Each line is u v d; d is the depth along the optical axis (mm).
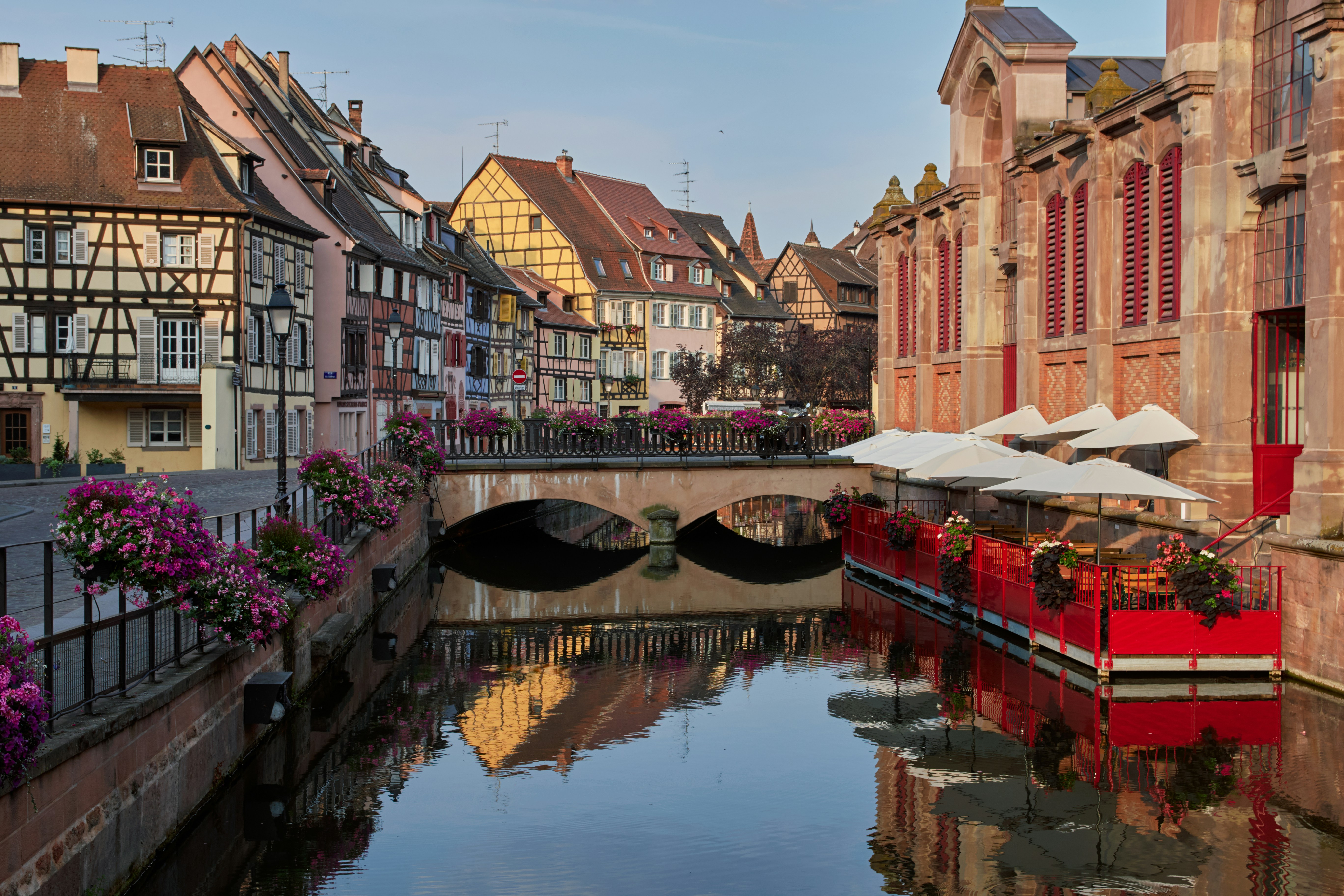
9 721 6496
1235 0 16859
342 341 42188
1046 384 23656
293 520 14742
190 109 37969
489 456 31906
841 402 69500
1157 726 13312
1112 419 19125
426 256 51719
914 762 12516
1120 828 10336
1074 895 8930
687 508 32000
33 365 35469
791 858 9898
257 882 9477
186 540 9570
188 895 9234
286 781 12234
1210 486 17141
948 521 21172
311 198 41656
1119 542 19656
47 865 7242
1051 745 12930
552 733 14102
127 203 35469
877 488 32125
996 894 9000
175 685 9469
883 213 33781
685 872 9609
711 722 14508
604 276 71188
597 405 70375
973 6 26469
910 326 32156
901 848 10016
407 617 22531
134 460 36656
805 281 88812
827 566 30094
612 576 28312
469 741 13703
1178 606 15305
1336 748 12383
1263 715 13586
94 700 8430
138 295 35781
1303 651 14773
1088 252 21359
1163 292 19250
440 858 10000
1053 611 17062
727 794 11609
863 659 18203
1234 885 9062
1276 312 16828
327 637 15906
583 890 9289
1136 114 19234
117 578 9102
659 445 32344
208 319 36000
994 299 26656
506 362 61062
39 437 35438
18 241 35219
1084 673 15836
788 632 20875
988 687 15781
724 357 70000
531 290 65688
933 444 22750
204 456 35812
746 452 32750
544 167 74250
